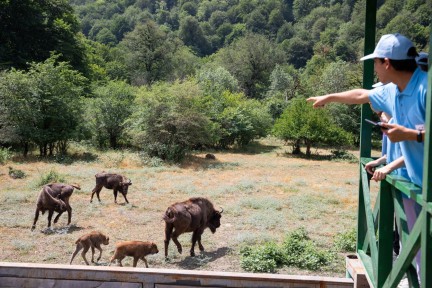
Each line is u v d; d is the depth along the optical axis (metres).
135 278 4.77
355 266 4.40
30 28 44.50
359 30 96.31
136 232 12.57
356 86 49.41
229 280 4.65
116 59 85.50
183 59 85.06
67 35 47.22
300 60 105.62
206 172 23.80
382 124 2.53
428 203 2.19
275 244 10.39
